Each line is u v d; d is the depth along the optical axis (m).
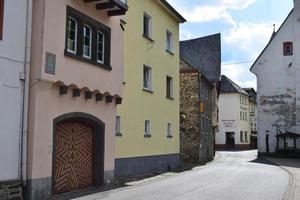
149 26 23.81
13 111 11.96
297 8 46.53
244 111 74.81
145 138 22.62
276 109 46.28
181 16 27.86
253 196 14.15
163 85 25.61
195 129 34.44
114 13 16.47
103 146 16.31
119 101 17.28
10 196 11.59
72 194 13.68
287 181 19.52
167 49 26.58
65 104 14.04
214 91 44.94
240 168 27.80
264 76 47.00
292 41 46.38
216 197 13.68
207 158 37.97
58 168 13.98
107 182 16.56
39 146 12.63
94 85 15.41
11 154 11.84
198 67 49.75
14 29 12.11
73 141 14.87
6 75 11.79
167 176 21.28
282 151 43.56
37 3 12.95
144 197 13.24
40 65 12.66
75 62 14.37
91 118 15.53
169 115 26.52
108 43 16.55
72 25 14.67
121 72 17.44
